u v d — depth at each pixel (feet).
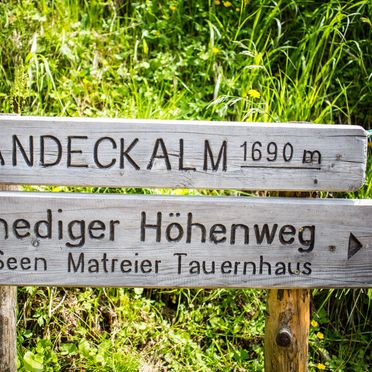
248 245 5.80
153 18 8.84
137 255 5.76
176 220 5.74
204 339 7.04
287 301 5.99
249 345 7.06
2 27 8.32
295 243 5.82
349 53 8.28
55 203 5.68
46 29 8.47
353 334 7.17
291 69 8.43
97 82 8.20
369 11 8.54
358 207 5.81
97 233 5.73
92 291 7.08
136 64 8.39
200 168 5.71
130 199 5.70
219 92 8.23
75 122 5.62
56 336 6.82
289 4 8.58
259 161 5.72
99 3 8.78
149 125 5.65
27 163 5.65
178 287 5.81
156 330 6.97
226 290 7.18
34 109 7.85
